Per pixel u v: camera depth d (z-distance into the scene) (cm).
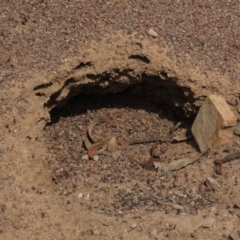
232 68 188
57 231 165
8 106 179
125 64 186
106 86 189
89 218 167
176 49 188
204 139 182
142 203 171
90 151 184
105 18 191
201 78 186
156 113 192
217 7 196
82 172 180
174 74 186
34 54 186
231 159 179
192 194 173
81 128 190
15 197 169
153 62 186
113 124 191
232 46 191
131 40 188
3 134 176
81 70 186
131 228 165
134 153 186
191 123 190
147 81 189
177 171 179
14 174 172
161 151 186
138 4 194
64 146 187
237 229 166
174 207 170
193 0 196
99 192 174
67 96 188
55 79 183
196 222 166
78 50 186
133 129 191
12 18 191
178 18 193
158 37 189
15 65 184
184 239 164
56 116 190
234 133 183
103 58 186
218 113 180
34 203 168
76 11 192
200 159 180
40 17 191
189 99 187
